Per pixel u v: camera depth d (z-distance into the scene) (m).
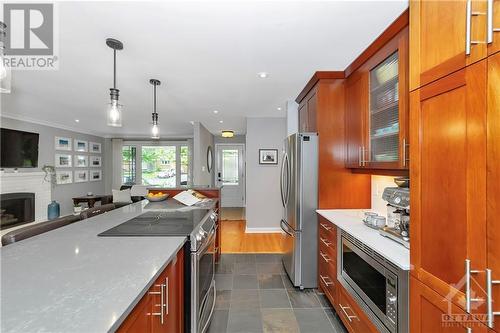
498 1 0.75
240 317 2.16
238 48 2.04
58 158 5.95
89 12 1.55
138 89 3.12
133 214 2.26
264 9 1.54
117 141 7.82
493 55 0.76
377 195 2.51
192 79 2.76
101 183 7.61
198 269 1.63
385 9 1.55
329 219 2.23
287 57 2.22
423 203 1.09
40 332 0.64
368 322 1.55
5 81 1.35
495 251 0.75
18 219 4.93
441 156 0.98
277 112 4.54
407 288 1.21
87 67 2.41
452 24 0.92
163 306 1.20
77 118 5.14
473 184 0.83
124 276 0.97
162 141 8.34
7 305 0.76
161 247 1.33
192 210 2.46
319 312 2.25
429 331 1.05
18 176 4.90
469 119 0.84
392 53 1.76
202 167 6.03
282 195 3.15
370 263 1.53
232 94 3.36
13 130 4.76
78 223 1.87
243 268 3.24
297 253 2.65
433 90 1.02
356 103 2.32
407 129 1.59
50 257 1.16
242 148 8.18
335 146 2.64
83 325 0.67
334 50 2.08
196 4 1.49
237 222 6.02
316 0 1.46
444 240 0.96
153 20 1.64
